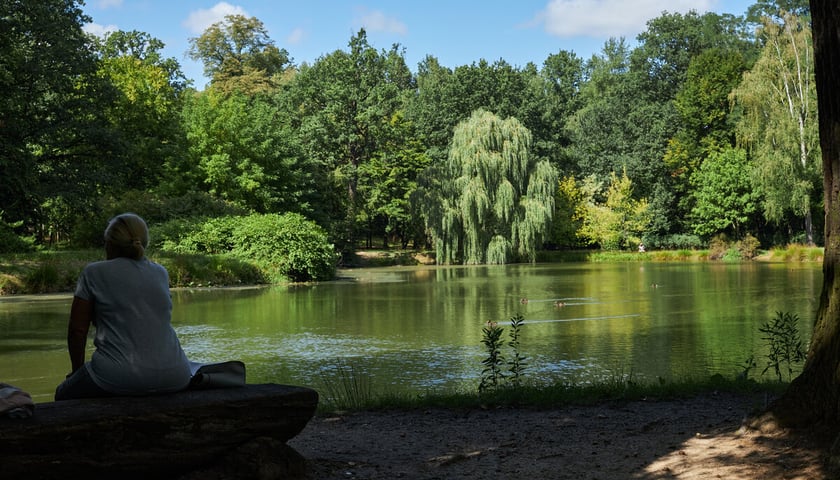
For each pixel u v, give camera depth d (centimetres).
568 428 643
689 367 1236
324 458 538
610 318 1978
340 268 5075
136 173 4731
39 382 1212
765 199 5681
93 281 429
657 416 678
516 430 645
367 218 6359
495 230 5256
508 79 6969
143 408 412
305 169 5703
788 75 5200
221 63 7450
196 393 446
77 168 3500
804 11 7519
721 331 1680
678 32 8031
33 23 3331
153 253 3506
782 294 2583
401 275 4106
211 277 3425
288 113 6669
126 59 5288
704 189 6144
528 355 1398
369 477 484
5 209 3272
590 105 8775
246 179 4812
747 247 5694
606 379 1139
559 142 7131
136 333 429
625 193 6612
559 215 6600
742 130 5262
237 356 1432
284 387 477
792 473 445
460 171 5266
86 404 409
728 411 685
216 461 446
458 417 722
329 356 1424
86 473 396
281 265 3619
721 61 6625
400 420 716
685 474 464
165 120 4822
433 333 1733
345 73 6712
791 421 517
